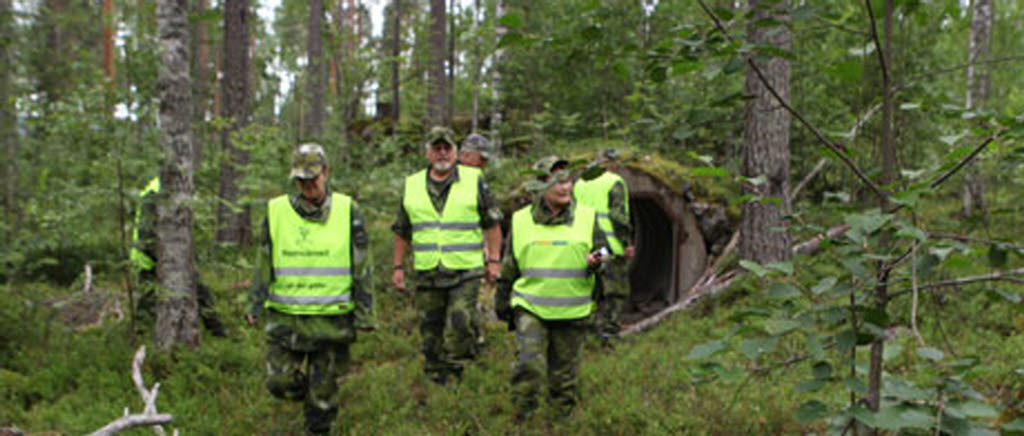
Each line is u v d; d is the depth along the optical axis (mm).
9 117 7977
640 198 7969
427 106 11789
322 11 14281
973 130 1765
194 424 4262
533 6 10289
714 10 1817
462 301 4871
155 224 5602
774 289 1859
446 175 4980
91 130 5332
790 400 4004
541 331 3963
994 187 8438
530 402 4066
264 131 8812
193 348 5484
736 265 7145
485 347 5387
